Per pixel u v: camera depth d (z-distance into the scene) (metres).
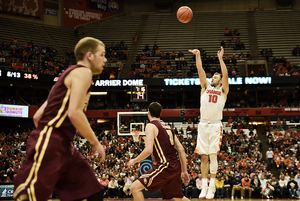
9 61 30.58
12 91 31.52
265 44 36.84
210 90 5.66
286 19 39.38
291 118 28.81
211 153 5.43
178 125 30.41
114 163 20.67
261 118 32.75
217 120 5.56
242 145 23.44
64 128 2.66
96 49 2.94
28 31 36.09
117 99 34.19
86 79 2.70
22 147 25.14
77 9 40.22
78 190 2.72
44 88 32.66
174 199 4.89
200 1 42.19
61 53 36.00
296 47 35.25
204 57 35.06
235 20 40.22
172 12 42.41
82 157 2.83
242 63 34.62
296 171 18.20
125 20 41.81
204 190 5.34
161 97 34.72
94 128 29.14
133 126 16.20
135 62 35.22
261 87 30.66
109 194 17.67
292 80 29.11
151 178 4.48
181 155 4.82
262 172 18.19
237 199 15.52
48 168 2.52
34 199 2.44
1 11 35.75
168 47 37.75
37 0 37.88
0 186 13.44
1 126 30.33
